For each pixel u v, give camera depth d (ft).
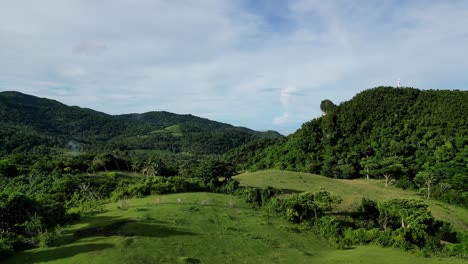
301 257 163.12
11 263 139.54
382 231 191.31
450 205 286.05
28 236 166.30
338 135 488.02
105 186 355.97
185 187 286.66
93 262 134.21
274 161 500.74
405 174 349.20
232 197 269.23
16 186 383.86
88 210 228.63
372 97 526.57
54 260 137.90
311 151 476.54
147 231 172.14
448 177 335.26
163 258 143.02
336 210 240.32
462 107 447.42
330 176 403.54
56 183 370.73
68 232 172.04
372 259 160.86
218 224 198.29
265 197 255.29
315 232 206.28
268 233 193.67
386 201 217.97
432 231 192.75
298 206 223.71
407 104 496.23
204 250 158.20
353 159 418.51
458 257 166.30
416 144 420.77
